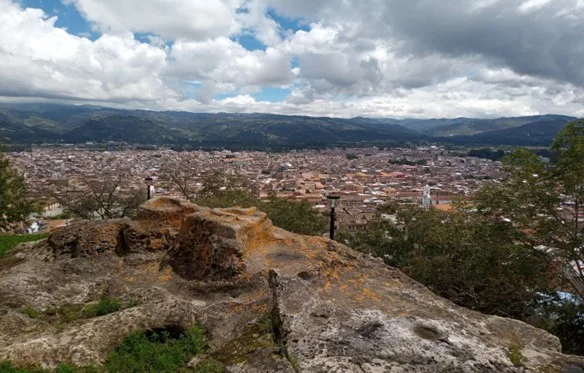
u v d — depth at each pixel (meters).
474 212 14.90
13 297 6.87
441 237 16.42
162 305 6.26
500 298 14.91
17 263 8.51
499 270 13.44
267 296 6.58
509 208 13.13
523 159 13.61
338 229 24.84
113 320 5.96
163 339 5.91
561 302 13.70
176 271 7.73
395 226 20.86
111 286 7.53
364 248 20.38
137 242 8.60
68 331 5.77
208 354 5.60
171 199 9.70
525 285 13.75
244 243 7.50
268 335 5.75
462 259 15.88
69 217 41.66
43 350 5.26
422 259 16.73
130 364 5.27
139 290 7.21
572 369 5.41
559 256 12.66
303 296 6.43
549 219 12.61
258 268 7.22
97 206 31.03
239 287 6.89
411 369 4.94
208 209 9.22
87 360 5.23
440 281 16.08
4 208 21.53
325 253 8.35
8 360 5.00
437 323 6.08
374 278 7.83
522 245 13.00
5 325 5.95
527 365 5.39
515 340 6.10
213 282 7.05
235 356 5.40
